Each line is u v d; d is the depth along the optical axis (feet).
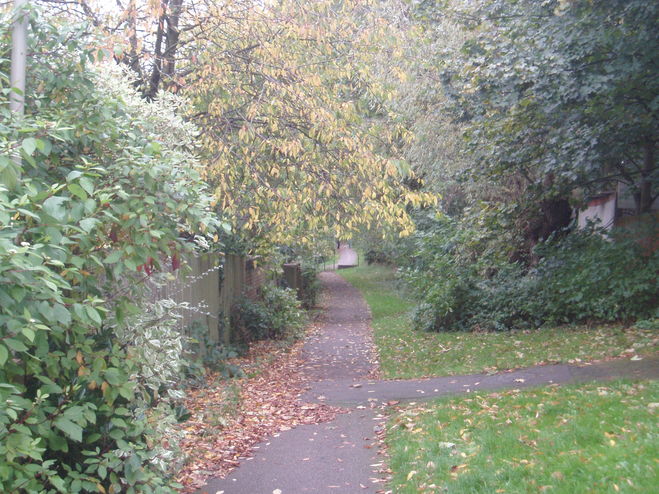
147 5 34.22
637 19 34.40
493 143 44.65
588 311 46.50
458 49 49.14
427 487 18.06
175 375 23.35
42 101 16.61
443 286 57.52
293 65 37.01
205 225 14.85
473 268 57.36
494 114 44.32
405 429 24.44
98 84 18.52
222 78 36.11
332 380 38.73
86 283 13.50
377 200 36.06
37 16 15.30
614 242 47.50
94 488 13.38
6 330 10.83
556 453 18.56
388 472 20.54
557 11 38.04
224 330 46.19
